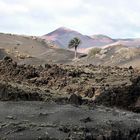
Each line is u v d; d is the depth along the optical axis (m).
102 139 30.61
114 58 138.38
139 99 52.28
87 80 66.38
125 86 54.72
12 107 39.06
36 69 68.88
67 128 30.52
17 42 199.50
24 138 27.50
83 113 37.31
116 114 40.78
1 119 33.28
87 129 31.61
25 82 62.25
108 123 34.22
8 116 34.28
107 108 45.56
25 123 31.75
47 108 39.56
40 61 129.62
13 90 46.94
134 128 34.38
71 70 72.00
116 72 75.69
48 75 66.44
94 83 64.19
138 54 135.88
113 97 52.75
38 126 30.67
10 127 29.75
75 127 31.31
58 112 36.47
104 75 70.81
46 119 34.22
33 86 59.91
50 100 47.81
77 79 66.06
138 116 41.59
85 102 48.91
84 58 155.75
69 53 186.38
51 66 71.06
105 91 54.72
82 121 34.16
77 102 47.19
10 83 53.41
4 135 27.91
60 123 32.84
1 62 68.69
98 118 36.66
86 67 84.31
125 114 41.81
